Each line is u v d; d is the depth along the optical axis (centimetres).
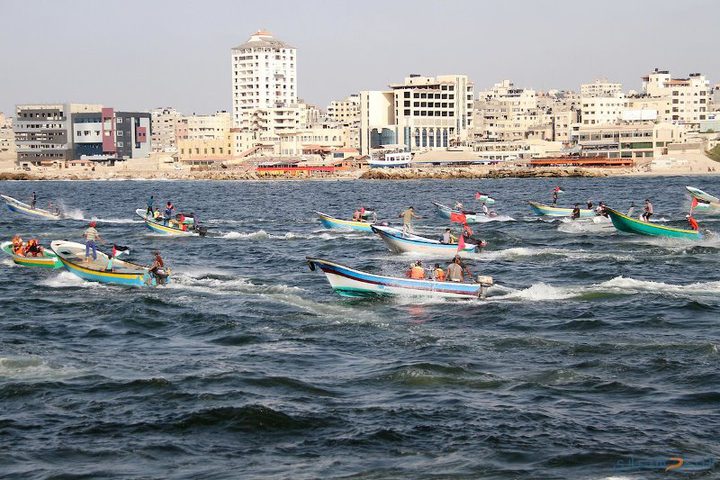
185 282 5884
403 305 5097
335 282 5347
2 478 2772
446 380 3612
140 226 10475
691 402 3338
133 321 4766
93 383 3616
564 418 3198
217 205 15262
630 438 3022
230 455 2945
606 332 4422
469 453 2927
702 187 19075
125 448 2997
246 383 3609
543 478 2750
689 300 5088
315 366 3862
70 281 5922
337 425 3170
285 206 14838
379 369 3784
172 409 3328
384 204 15162
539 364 3834
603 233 8706
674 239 8025
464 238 7350
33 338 4434
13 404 3388
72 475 2798
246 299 5300
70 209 14200
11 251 6950
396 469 2820
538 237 8519
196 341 4356
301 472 2805
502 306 5031
